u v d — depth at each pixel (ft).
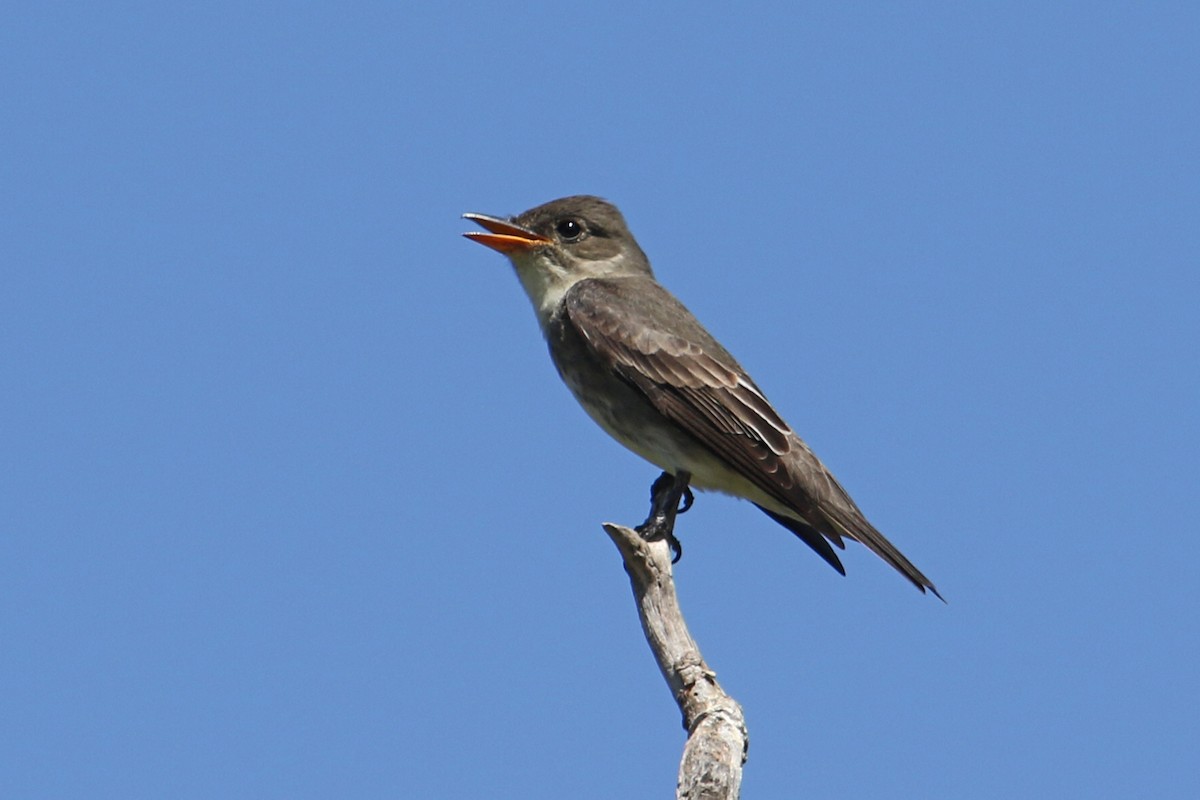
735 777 29.50
